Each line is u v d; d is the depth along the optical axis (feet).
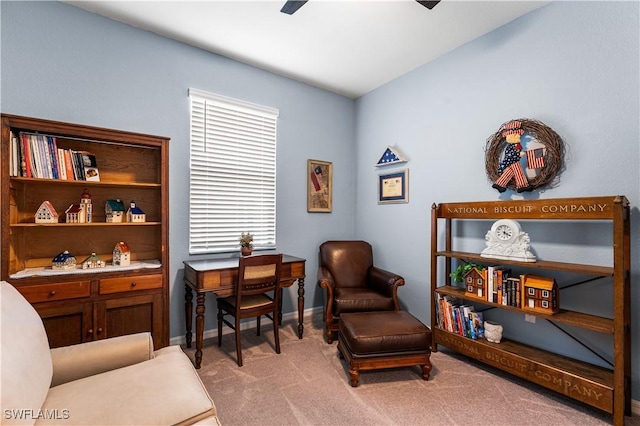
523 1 6.87
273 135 10.50
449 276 8.71
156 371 4.40
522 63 7.38
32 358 3.60
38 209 6.66
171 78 8.52
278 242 10.64
